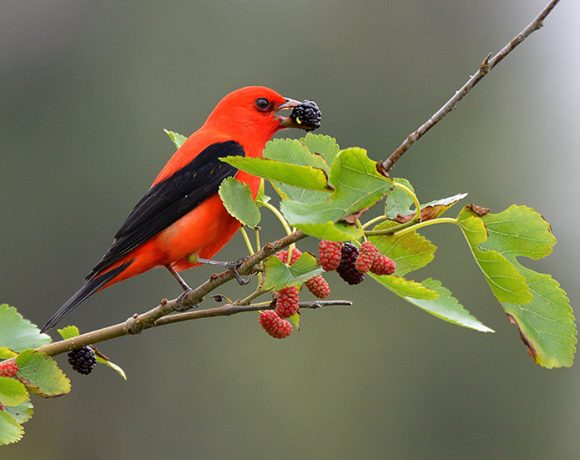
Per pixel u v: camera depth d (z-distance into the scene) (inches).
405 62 707.4
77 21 724.0
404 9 713.0
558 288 212.1
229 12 716.0
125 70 713.6
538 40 716.7
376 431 633.6
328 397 642.8
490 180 686.5
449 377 638.5
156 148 702.5
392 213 224.2
